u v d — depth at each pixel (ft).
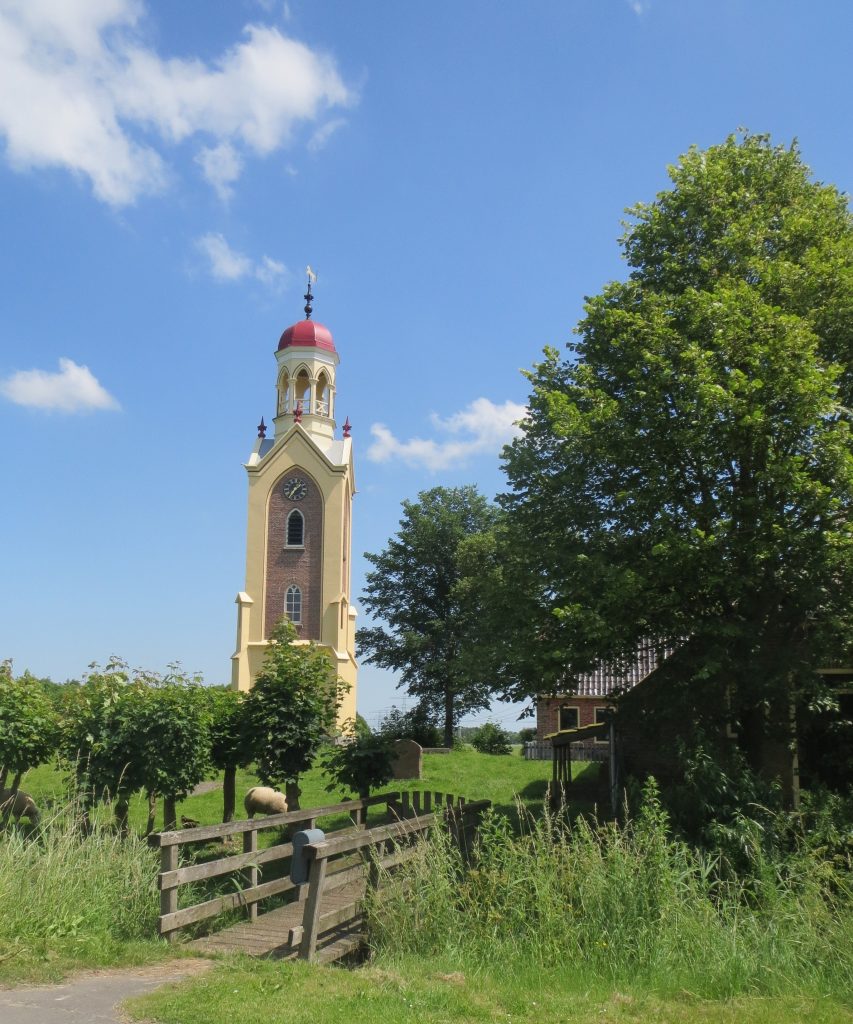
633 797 51.60
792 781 57.16
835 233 61.36
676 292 62.75
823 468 51.39
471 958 29.32
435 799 60.85
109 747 52.24
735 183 64.59
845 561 50.85
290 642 68.54
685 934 29.81
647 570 54.44
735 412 50.39
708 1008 23.98
